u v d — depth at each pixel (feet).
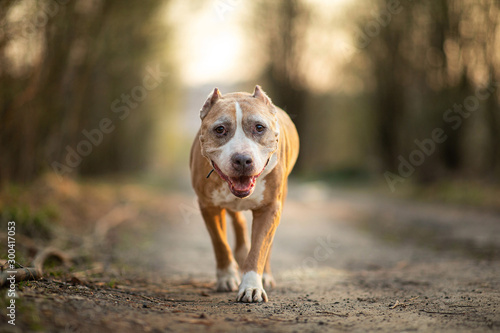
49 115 38.58
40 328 9.89
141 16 45.06
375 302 14.89
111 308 12.21
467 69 54.75
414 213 46.03
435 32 57.06
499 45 50.96
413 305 14.23
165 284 18.89
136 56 51.42
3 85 30.01
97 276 18.79
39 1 29.58
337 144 120.67
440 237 32.22
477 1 51.67
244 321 12.11
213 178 15.80
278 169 15.88
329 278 20.62
